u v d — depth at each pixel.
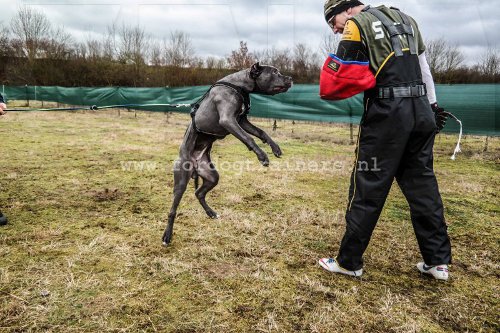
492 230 3.44
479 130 7.24
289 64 19.03
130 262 2.73
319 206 4.07
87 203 4.07
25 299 2.23
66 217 3.63
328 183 5.07
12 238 3.10
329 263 2.64
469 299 2.31
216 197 4.34
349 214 2.48
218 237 3.21
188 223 3.52
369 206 2.39
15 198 4.16
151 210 3.88
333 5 2.50
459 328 2.04
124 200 4.20
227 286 2.43
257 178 5.26
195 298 2.29
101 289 2.37
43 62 23.52
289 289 2.40
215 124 2.80
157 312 2.15
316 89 8.80
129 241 3.10
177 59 22.33
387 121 2.25
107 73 23.12
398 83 2.23
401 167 2.48
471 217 3.79
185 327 2.02
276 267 2.69
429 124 2.30
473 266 2.72
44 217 3.61
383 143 2.29
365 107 2.37
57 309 2.15
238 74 2.75
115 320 2.07
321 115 8.82
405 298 2.31
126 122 12.38
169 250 2.95
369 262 2.78
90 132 9.65
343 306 2.22
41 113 15.01
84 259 2.75
